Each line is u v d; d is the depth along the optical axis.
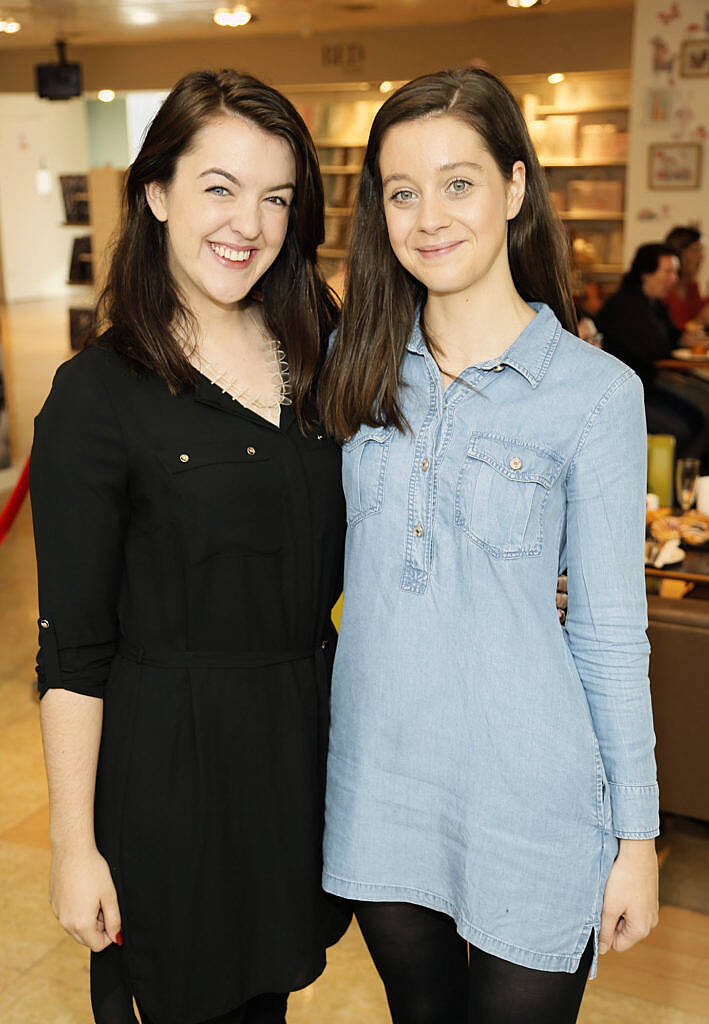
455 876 1.50
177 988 1.61
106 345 1.53
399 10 10.08
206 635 1.56
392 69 11.31
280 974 1.69
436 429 1.45
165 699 1.55
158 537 1.52
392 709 1.49
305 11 10.10
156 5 9.76
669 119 8.06
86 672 1.53
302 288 1.68
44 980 2.53
